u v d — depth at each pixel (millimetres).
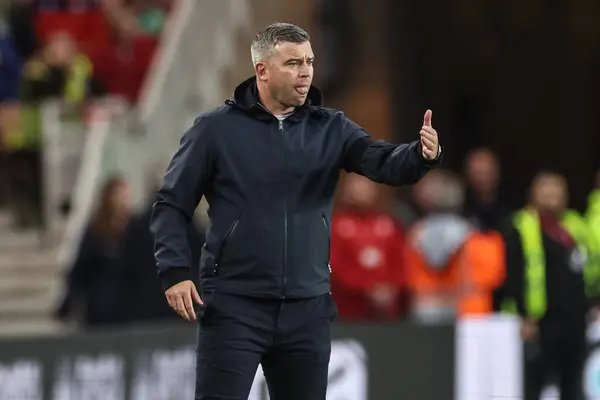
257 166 18109
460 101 58375
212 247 18234
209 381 18125
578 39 60812
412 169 17688
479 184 42875
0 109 45781
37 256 43469
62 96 46906
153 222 18281
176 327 33625
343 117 18656
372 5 54531
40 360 31938
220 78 50875
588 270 37000
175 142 48469
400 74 55344
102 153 44375
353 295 36625
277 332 18156
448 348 35000
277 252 18031
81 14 51938
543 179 34062
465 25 58156
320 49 52938
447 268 37375
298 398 18312
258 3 53188
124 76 50812
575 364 34250
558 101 60875
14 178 45844
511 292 34062
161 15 54188
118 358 32781
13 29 50344
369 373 34625
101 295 35250
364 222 37031
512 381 34781
